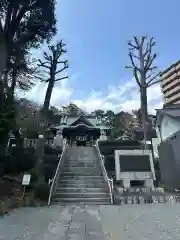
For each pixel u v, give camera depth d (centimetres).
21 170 1460
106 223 648
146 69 2359
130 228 586
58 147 2498
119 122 4688
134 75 2377
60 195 1135
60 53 2664
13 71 1842
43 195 1067
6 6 1661
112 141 2448
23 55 1839
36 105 3028
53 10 1889
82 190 1198
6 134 1248
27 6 1733
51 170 1482
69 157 1906
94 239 495
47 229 582
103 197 1134
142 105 2289
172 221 656
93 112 5906
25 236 516
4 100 1288
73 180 1343
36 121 2350
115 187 1413
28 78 2036
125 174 1567
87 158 1864
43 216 749
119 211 845
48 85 2550
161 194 1225
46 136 2522
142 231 554
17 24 1750
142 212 816
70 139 3494
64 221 677
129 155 1631
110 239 491
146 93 2320
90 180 1342
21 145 1958
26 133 2253
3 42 1557
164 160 1708
